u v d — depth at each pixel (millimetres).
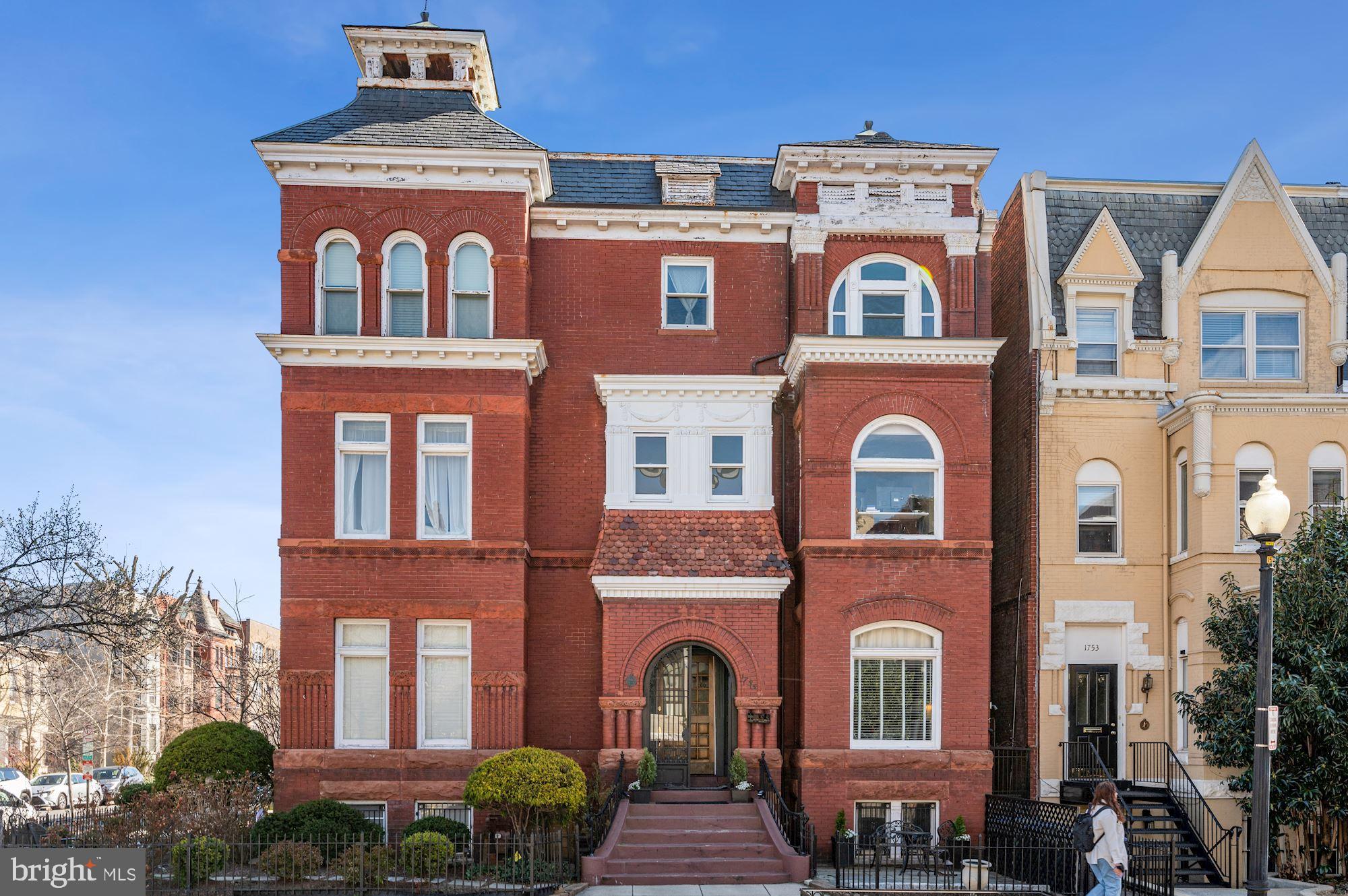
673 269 24984
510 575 22375
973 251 23859
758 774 21922
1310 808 19625
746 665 22234
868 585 22531
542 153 23016
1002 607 25766
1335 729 19062
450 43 24891
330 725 21953
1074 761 23453
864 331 23938
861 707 22578
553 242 24703
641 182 25844
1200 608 22703
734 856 19734
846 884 18906
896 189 24078
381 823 21672
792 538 23969
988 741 22781
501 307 23047
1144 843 18672
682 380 23531
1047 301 24578
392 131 23297
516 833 19062
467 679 22438
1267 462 23188
